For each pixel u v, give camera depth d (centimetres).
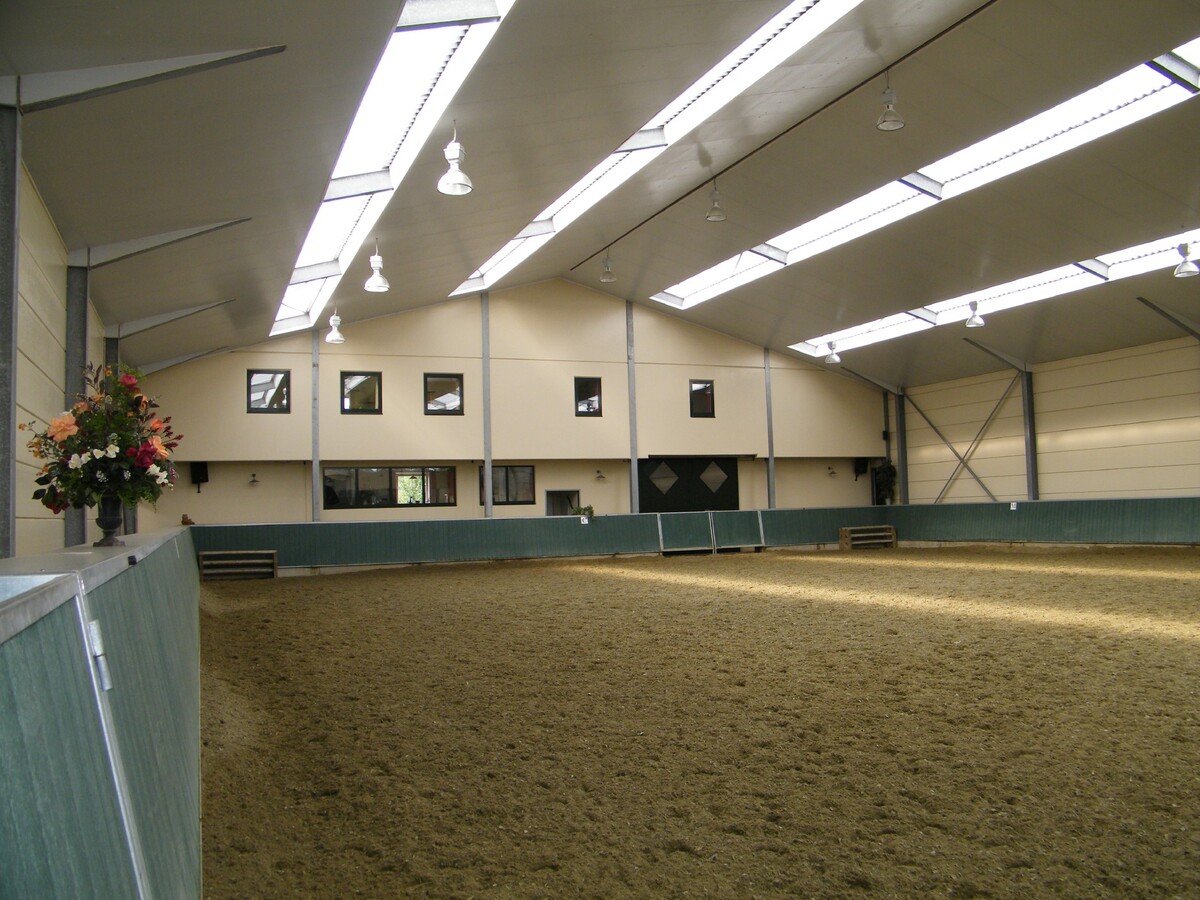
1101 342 1650
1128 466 1648
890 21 841
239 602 1124
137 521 1298
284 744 495
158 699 263
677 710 559
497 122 890
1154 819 379
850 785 425
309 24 551
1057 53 877
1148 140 1015
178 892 215
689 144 1127
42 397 685
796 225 1380
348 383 1734
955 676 635
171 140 650
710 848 357
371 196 1081
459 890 321
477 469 1872
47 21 458
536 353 1891
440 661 713
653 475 2020
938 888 322
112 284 985
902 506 2044
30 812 101
